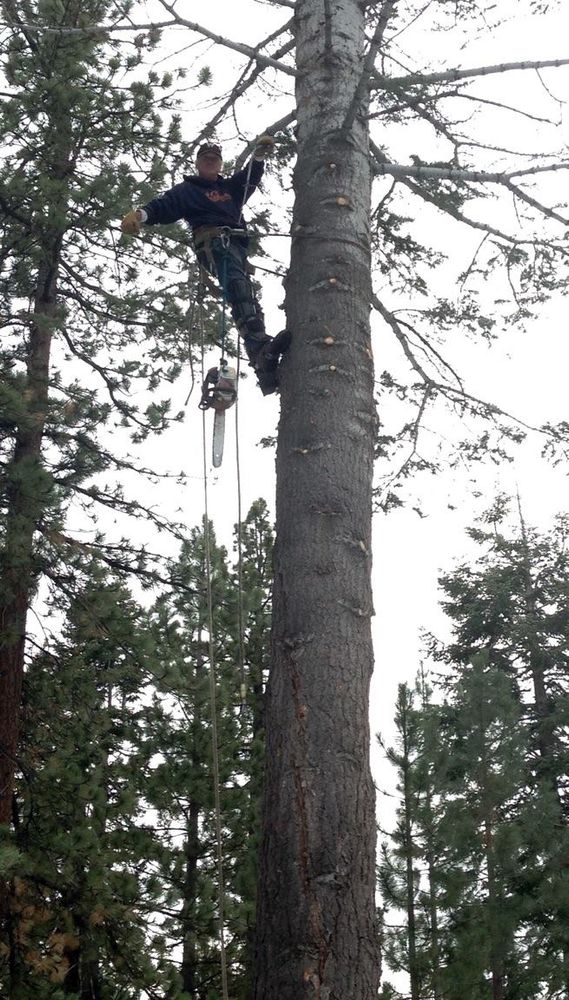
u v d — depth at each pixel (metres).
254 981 4.20
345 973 4.06
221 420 6.17
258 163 6.51
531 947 12.03
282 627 4.70
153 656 11.52
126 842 11.56
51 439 11.55
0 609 10.64
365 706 4.58
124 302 11.58
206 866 12.89
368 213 5.66
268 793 4.45
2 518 10.12
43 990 9.77
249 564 15.42
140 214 6.33
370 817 4.40
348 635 4.64
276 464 5.13
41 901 10.23
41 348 11.81
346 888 4.20
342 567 4.76
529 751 20.70
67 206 10.98
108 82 11.47
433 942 11.02
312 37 5.91
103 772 11.66
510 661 22.97
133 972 10.39
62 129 11.16
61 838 9.92
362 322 5.34
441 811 11.65
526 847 13.14
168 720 13.14
